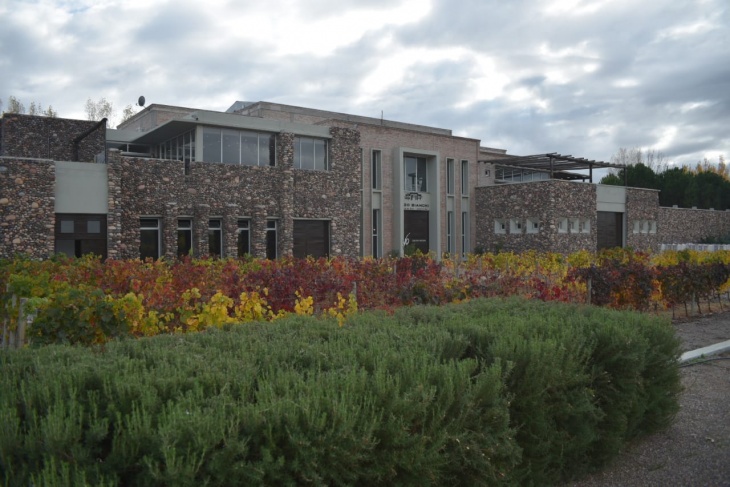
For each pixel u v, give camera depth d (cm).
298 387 309
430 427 325
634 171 5894
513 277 1183
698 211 5006
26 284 710
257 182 2766
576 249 3831
